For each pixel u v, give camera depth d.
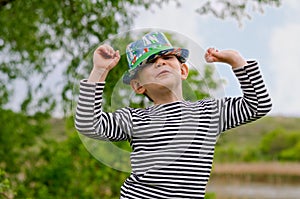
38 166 7.68
